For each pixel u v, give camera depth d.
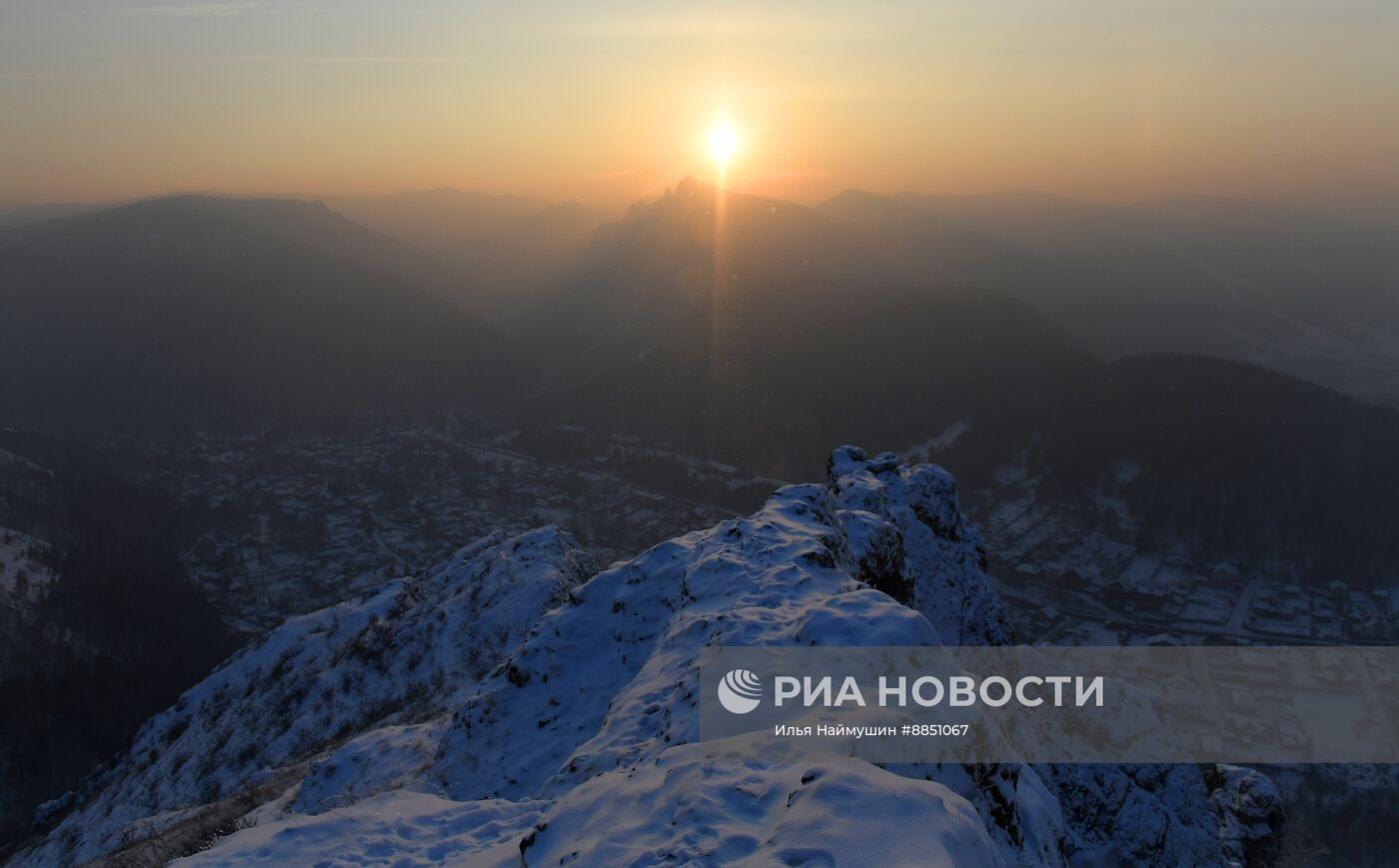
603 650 22.06
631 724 13.53
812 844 7.52
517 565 50.34
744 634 13.89
